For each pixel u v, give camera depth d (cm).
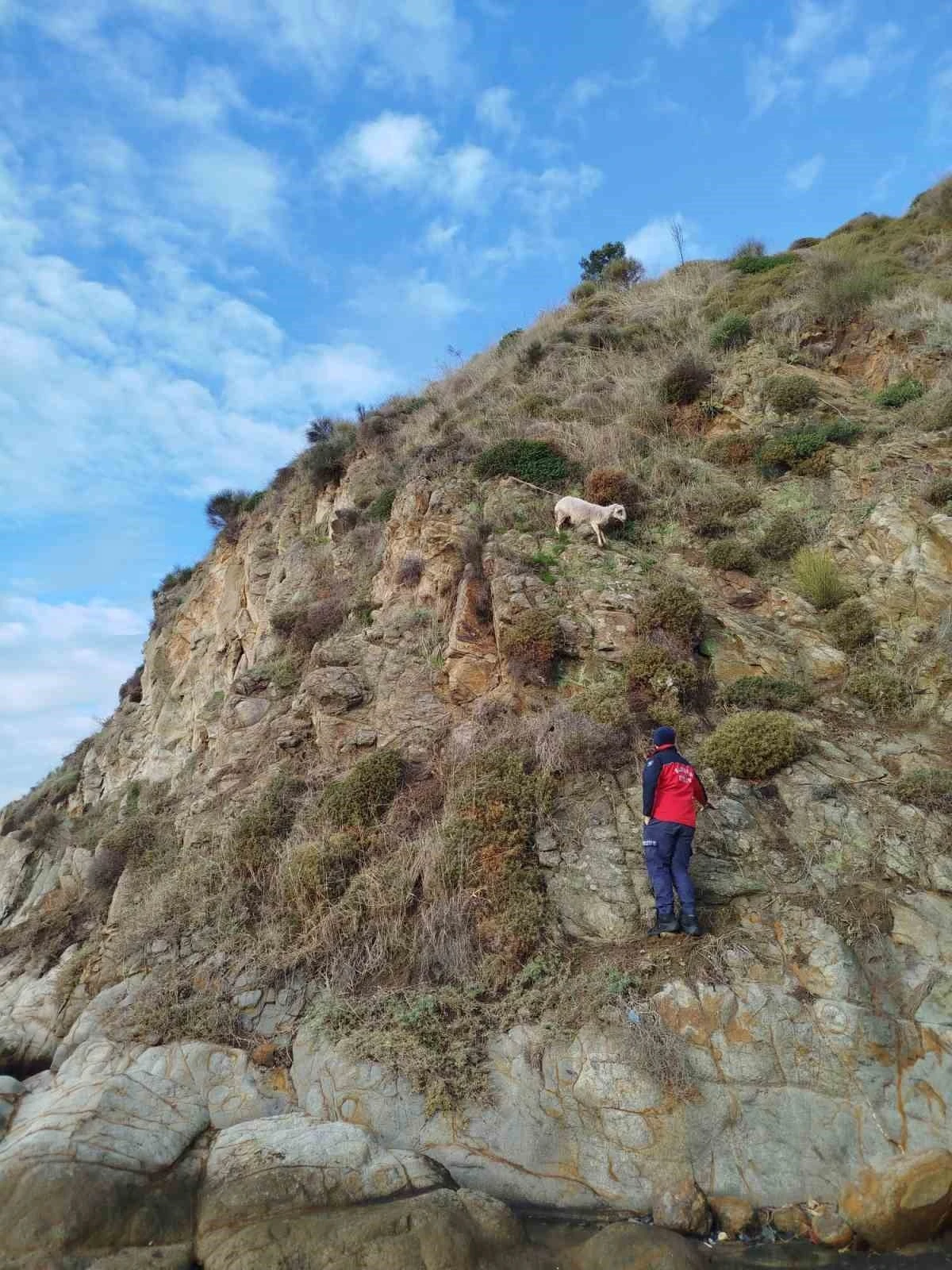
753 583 1140
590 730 893
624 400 1596
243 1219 535
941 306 1477
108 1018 800
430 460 1538
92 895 1166
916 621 1006
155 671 2266
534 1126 606
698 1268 489
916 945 664
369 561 1552
